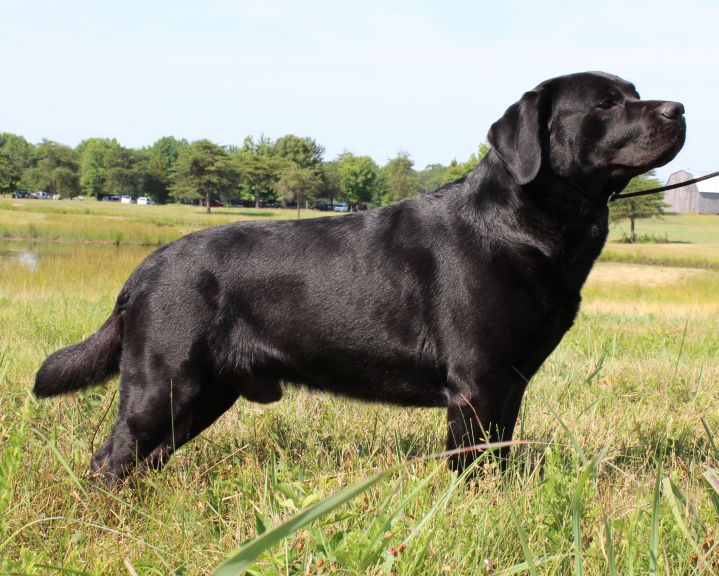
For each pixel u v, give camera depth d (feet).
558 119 12.10
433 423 15.84
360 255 12.68
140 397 12.46
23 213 225.76
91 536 10.12
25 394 16.55
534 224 11.84
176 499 10.84
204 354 12.57
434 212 12.68
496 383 12.00
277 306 12.76
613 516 9.95
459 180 13.03
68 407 15.44
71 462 12.60
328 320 12.62
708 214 395.55
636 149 11.68
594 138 11.87
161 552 9.05
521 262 11.78
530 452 13.37
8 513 9.77
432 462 11.39
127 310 12.87
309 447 14.14
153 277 12.73
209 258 12.79
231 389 13.35
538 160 11.58
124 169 422.82
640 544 8.73
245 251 12.88
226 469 12.60
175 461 13.41
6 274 66.80
